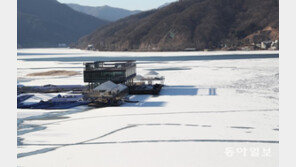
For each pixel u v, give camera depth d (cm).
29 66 17612
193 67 14875
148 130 4469
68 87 9119
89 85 7925
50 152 3659
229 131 4344
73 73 13175
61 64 18712
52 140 4088
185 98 7069
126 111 5738
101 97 6556
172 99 6981
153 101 6756
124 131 4441
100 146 3841
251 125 4625
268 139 3981
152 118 5166
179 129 4494
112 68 7969
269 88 8231
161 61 19275
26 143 3978
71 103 6538
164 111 5691
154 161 3362
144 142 3959
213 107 5959
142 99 7044
